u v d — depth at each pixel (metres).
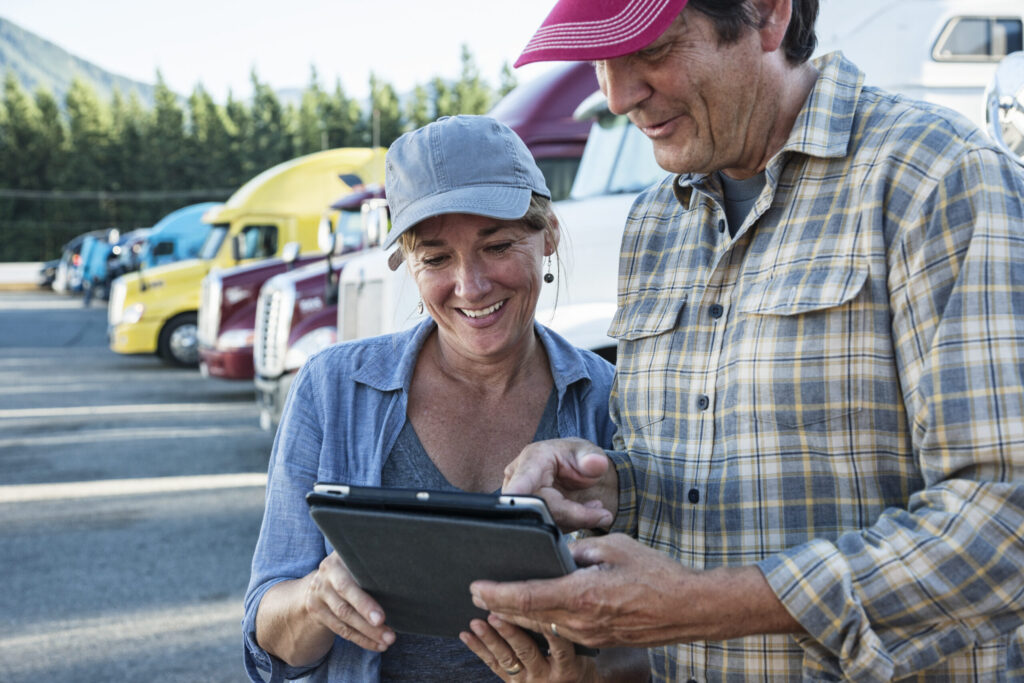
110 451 8.82
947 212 1.25
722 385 1.46
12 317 26.44
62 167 65.75
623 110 1.39
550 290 3.93
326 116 69.69
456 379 1.73
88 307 29.62
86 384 13.71
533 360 1.79
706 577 1.23
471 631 1.40
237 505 6.68
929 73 4.32
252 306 10.38
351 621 1.43
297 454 1.68
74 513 6.52
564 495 1.52
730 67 1.34
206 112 68.06
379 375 1.71
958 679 1.31
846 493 1.34
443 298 1.62
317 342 7.32
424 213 1.51
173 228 18.06
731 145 1.40
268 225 12.34
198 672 3.84
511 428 1.74
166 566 5.29
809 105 1.41
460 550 1.23
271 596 1.57
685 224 1.63
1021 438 1.16
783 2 1.36
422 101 72.88
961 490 1.19
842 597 1.19
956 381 1.20
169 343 14.06
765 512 1.38
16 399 12.41
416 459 1.68
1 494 7.17
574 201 4.48
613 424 1.81
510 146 1.57
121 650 4.08
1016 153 1.77
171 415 10.94
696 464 1.48
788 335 1.37
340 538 1.29
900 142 1.33
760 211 1.44
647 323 1.61
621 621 1.23
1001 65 1.79
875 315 1.31
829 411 1.34
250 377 10.31
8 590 4.91
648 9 1.27
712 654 1.45
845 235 1.35
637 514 1.57
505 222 1.58
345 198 10.05
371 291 5.30
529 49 1.35
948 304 1.22
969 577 1.17
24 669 3.88
